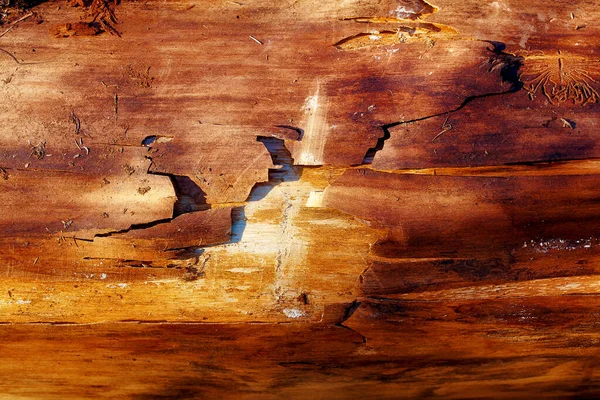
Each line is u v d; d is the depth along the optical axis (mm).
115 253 2021
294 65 2164
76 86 2121
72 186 2008
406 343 2258
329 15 2254
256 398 2619
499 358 2389
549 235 2072
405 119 2084
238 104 2098
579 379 2572
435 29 2242
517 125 2084
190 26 2240
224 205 2047
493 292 2133
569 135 2078
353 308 2125
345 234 2072
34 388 2488
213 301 2092
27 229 1995
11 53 2188
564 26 2260
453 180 2049
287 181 2074
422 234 2045
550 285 2129
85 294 2066
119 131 2059
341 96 2115
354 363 2369
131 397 2562
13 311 2086
